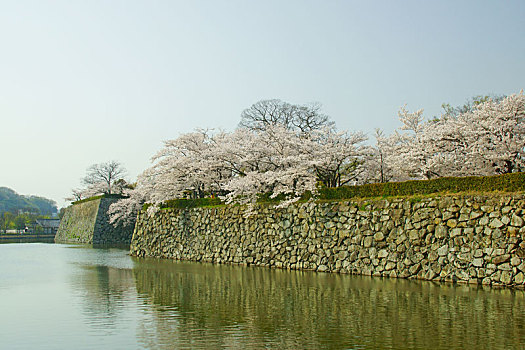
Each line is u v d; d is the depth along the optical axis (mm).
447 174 20109
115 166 63875
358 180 25266
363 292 14711
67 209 65625
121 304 13844
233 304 13461
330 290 15273
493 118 18297
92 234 50312
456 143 19672
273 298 14211
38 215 117125
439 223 16656
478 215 15680
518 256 14586
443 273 16281
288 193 23188
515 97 17750
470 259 15688
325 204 20750
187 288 16578
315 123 40719
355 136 23078
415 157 20250
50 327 11164
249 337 10000
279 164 24391
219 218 26812
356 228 19328
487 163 18719
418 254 17094
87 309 13195
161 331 10625
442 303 12734
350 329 10438
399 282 16438
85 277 20281
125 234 51281
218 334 10273
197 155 29375
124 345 9602
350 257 19344
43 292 16250
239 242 25109
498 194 15422
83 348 9445
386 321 11023
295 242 21875
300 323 11070
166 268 23562
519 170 18609
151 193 32875
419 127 21812
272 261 22891
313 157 22766
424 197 17375
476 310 11844
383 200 18609
